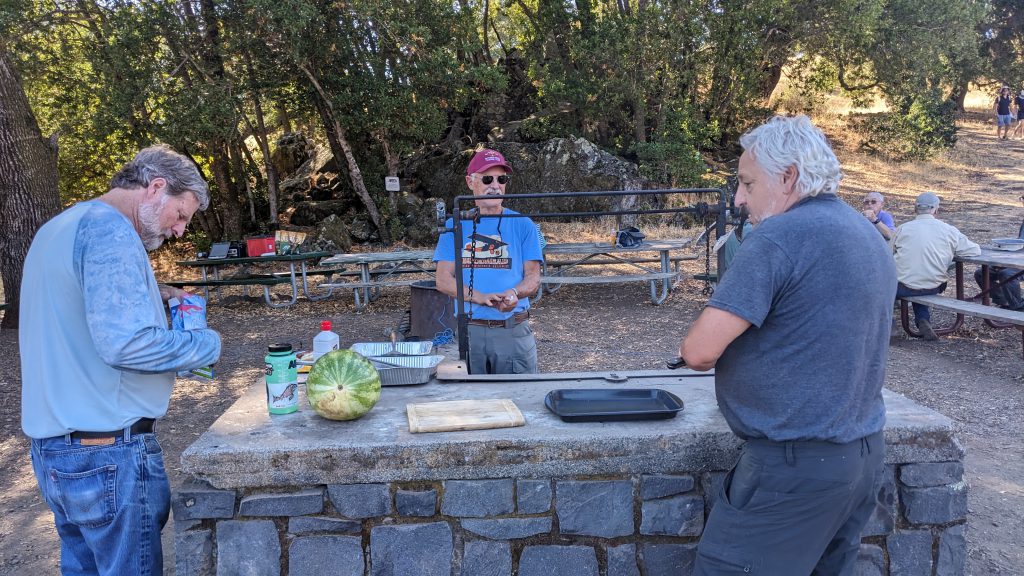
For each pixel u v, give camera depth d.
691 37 15.02
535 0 17.36
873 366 1.86
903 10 15.69
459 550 2.35
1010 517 3.53
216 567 2.31
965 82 24.59
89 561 2.25
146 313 2.02
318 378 2.43
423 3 12.78
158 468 2.22
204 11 12.63
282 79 13.30
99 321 1.95
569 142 14.87
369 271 10.13
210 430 2.41
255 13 12.02
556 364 6.58
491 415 2.46
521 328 3.64
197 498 2.27
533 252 3.61
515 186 14.99
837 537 2.01
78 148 13.74
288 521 2.31
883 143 19.41
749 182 1.94
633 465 2.33
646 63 15.15
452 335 3.87
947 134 20.23
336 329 8.45
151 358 2.01
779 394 1.81
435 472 2.29
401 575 2.34
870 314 1.80
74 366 2.05
